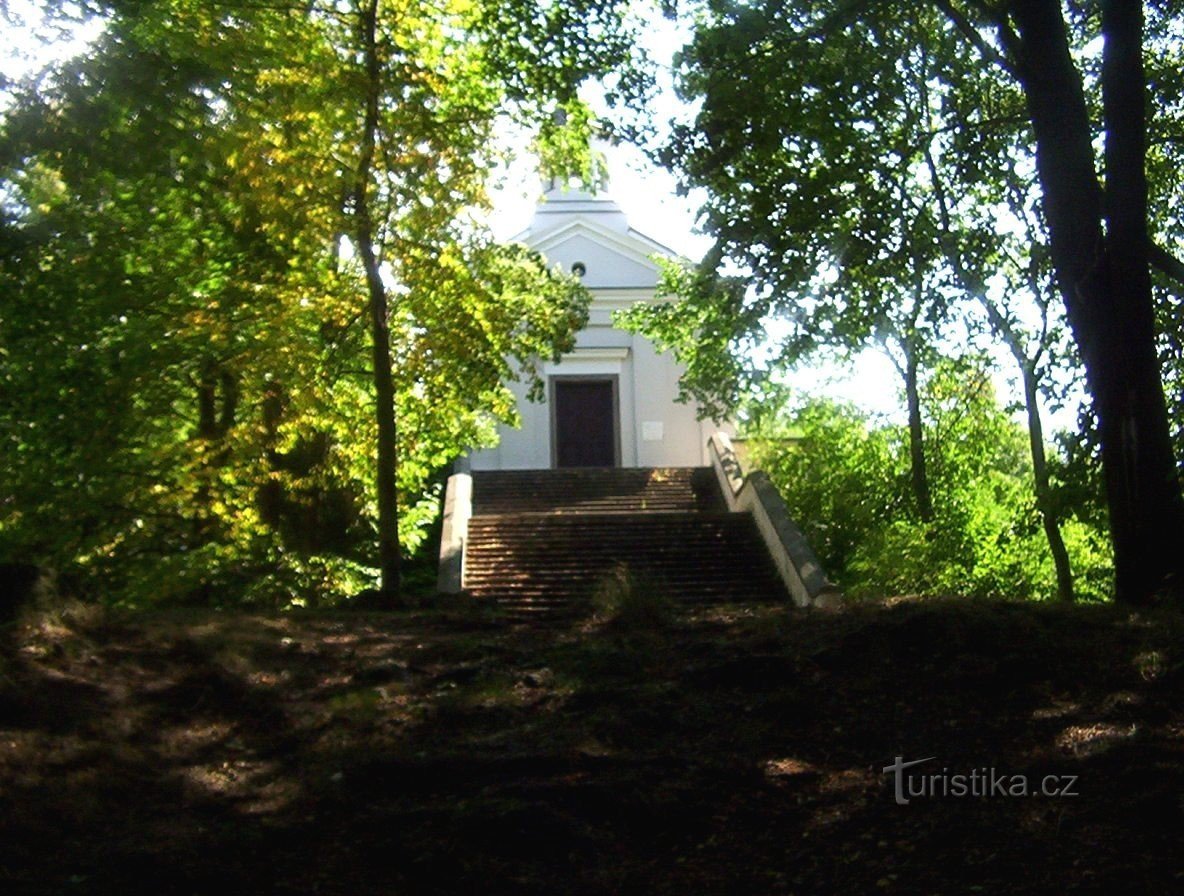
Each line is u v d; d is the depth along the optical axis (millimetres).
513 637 9711
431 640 9375
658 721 7086
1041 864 5352
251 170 14484
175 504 16234
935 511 23344
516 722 7156
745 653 8344
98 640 8234
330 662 8586
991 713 7250
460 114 15367
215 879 5066
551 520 22641
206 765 6516
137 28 13477
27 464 15633
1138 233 11211
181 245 16375
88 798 5812
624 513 23938
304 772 6379
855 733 6945
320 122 14672
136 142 13172
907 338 18469
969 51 17047
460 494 24484
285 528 19016
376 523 20797
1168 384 15156
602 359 33750
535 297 17125
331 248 17828
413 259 15492
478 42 15586
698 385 21109
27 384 15594
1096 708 7254
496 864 5254
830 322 16078
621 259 34094
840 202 14508
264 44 14383
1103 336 11305
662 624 10078
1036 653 8141
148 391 16406
